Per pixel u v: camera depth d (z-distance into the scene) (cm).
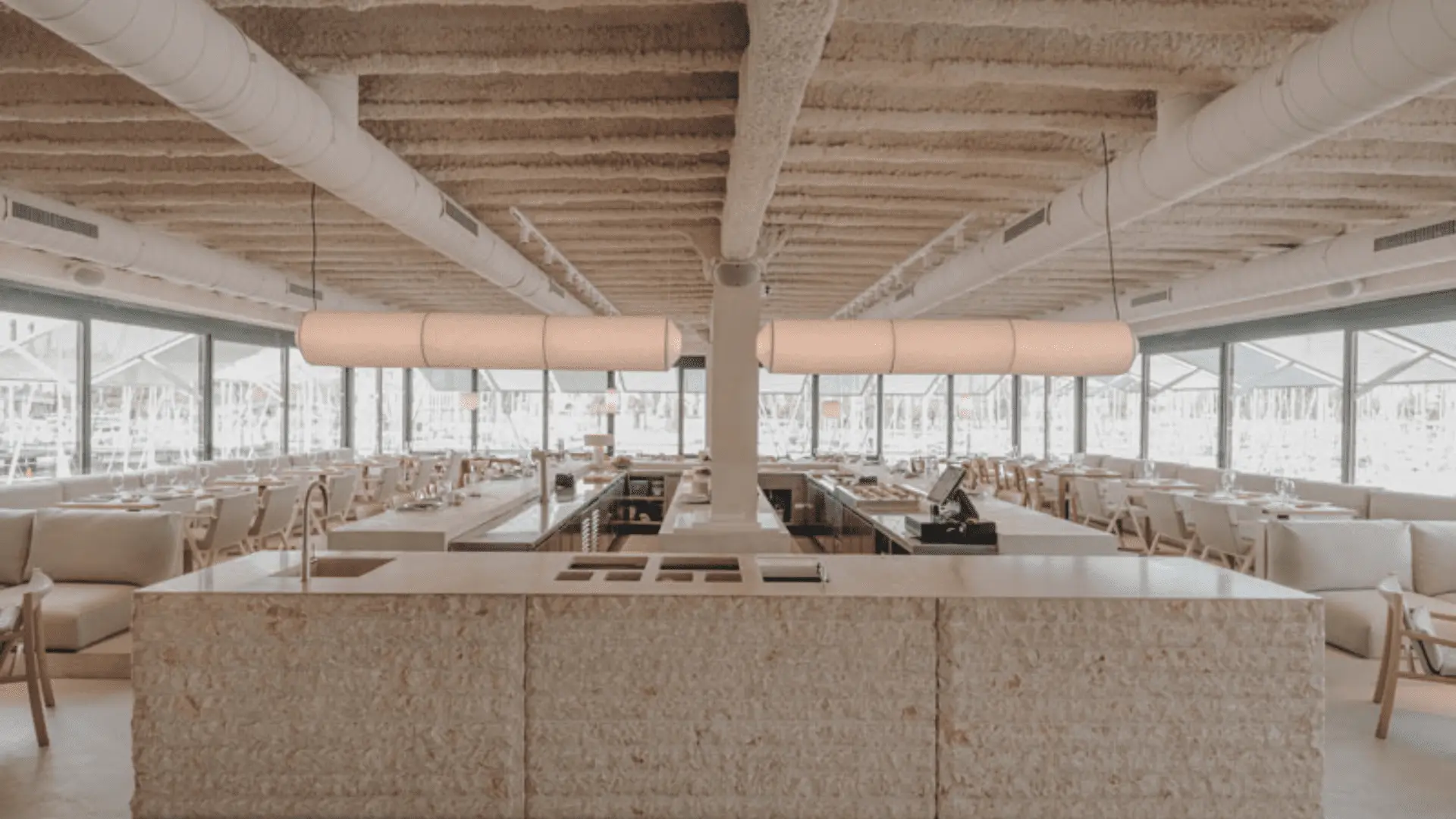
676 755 275
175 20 226
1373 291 754
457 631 273
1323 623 274
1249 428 1074
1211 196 497
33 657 352
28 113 350
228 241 662
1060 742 273
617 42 302
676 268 796
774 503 995
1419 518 710
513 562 329
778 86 260
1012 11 262
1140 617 274
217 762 272
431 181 470
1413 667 385
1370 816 299
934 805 276
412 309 1103
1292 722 274
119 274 767
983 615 274
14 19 296
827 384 1642
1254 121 298
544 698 274
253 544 695
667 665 274
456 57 309
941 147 420
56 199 522
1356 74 252
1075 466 1121
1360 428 899
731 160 369
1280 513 641
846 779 275
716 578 315
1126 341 342
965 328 346
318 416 1368
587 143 403
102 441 929
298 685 272
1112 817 274
